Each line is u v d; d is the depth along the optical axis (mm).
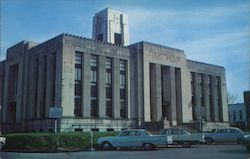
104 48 48750
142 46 52062
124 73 51188
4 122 54844
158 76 53594
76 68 45594
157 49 54375
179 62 57719
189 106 57875
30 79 51000
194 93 61281
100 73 47531
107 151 27547
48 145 29406
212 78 65688
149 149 28203
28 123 48812
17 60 54250
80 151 28297
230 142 37250
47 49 47656
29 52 52188
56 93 43844
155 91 52844
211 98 65000
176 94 57469
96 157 22750
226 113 67375
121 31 100062
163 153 24438
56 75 44500
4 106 56125
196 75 62031
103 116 46781
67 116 42906
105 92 47844
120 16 101250
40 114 47594
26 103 50500
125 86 50812
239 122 84500
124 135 29047
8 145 30203
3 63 60406
